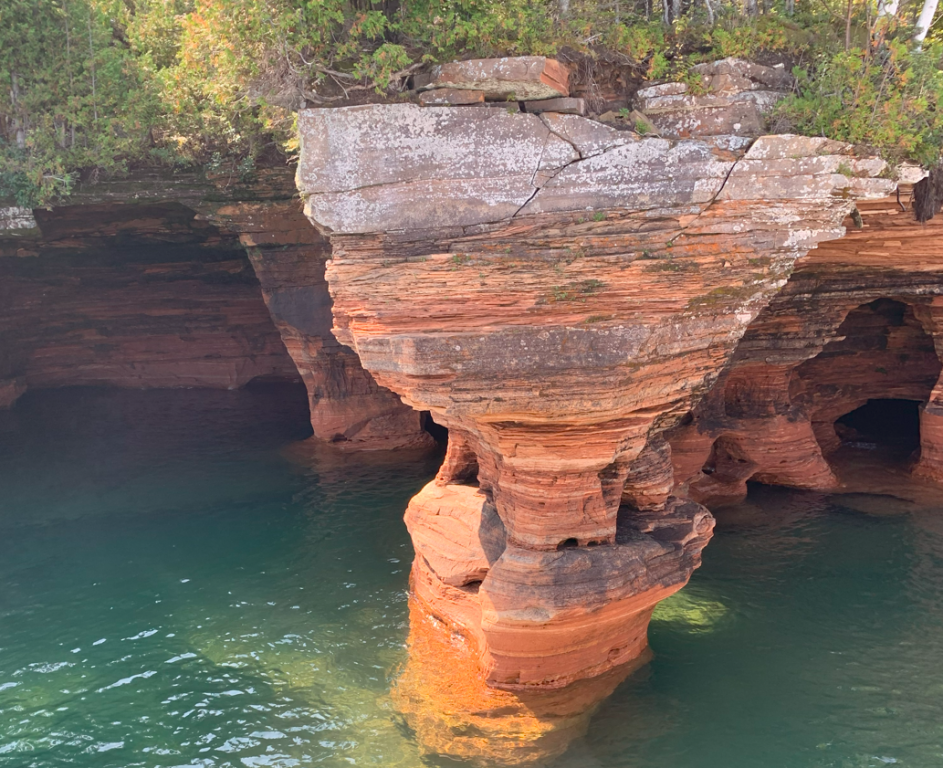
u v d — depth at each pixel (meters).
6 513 21.83
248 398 34.41
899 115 12.88
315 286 25.77
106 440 28.58
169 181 24.08
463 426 13.00
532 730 12.10
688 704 12.83
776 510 20.48
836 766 11.38
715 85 12.79
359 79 13.43
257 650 14.89
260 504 22.19
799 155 12.31
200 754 12.03
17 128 23.09
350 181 12.82
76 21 23.16
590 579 12.28
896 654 14.16
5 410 32.50
